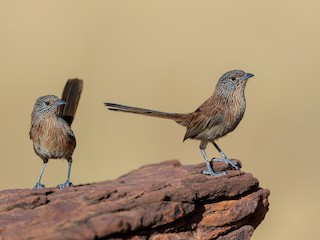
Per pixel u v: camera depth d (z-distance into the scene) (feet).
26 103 67.10
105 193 32.94
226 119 41.86
